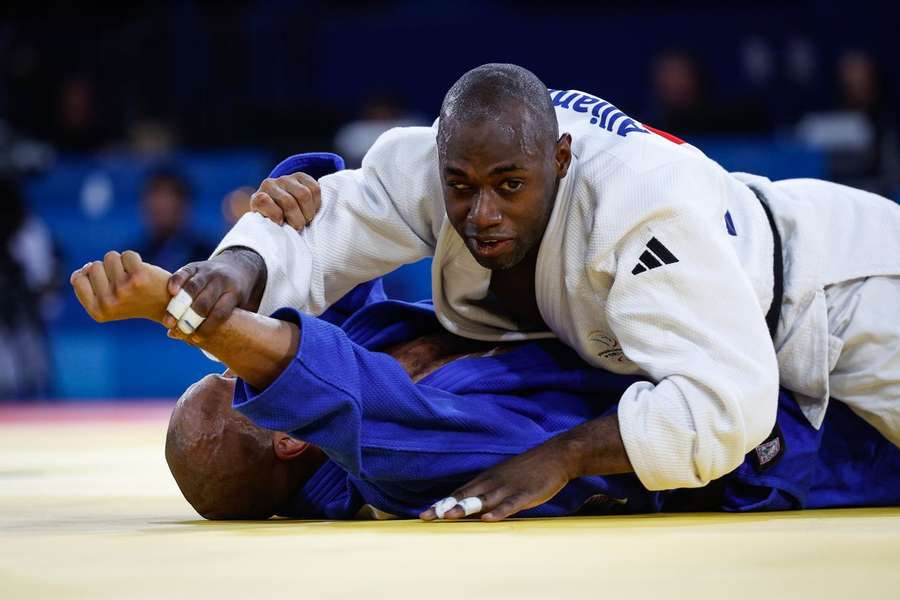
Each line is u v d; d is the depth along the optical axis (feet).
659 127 116.67
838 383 39.40
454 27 138.72
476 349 39.11
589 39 137.80
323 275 37.88
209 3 139.13
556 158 33.94
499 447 34.42
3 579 23.57
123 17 140.87
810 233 38.81
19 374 116.16
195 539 29.32
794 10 135.23
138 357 118.11
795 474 38.09
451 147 32.22
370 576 23.62
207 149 130.41
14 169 117.60
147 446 71.15
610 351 37.04
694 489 37.47
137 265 30.40
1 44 133.49
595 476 35.37
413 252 38.37
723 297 33.55
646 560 25.43
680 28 136.67
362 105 126.82
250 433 35.17
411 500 34.94
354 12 147.02
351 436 32.48
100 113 133.28
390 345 39.50
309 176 38.63
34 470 54.90
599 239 34.12
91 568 24.84
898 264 39.52
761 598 21.35
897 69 133.59
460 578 23.35
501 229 32.71
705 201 34.76
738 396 32.63
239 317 31.07
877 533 29.96
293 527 32.22
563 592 21.89
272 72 137.08
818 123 114.73
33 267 115.24
